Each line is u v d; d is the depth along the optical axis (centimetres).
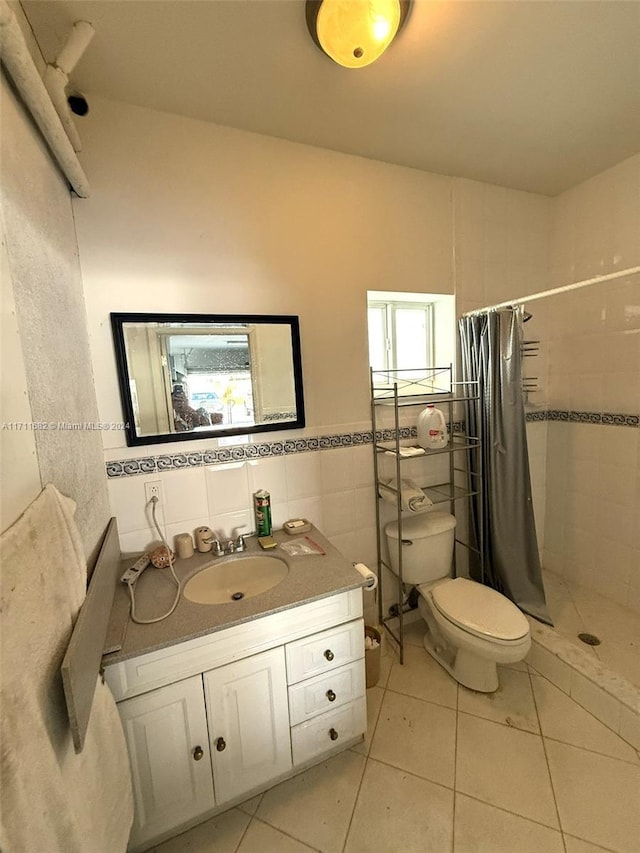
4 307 67
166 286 141
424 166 181
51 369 89
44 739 60
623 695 141
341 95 131
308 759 130
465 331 197
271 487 166
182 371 145
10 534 59
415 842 111
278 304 159
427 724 148
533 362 228
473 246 200
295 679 123
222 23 102
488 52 116
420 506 177
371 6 95
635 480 193
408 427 196
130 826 94
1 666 52
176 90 126
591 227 202
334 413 176
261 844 112
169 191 138
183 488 150
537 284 223
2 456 61
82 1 94
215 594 139
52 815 59
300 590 124
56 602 72
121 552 142
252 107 135
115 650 98
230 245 149
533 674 170
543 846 108
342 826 116
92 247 130
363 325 178
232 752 116
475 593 171
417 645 191
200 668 109
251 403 157
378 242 177
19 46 70
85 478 109
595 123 153
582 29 109
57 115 96
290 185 157
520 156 176
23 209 81
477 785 125
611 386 200
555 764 131
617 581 205
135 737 104
